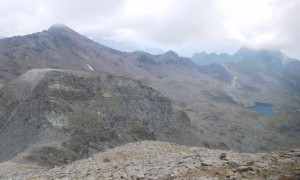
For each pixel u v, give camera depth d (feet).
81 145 531.50
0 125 619.26
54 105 588.50
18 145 498.28
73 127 565.94
